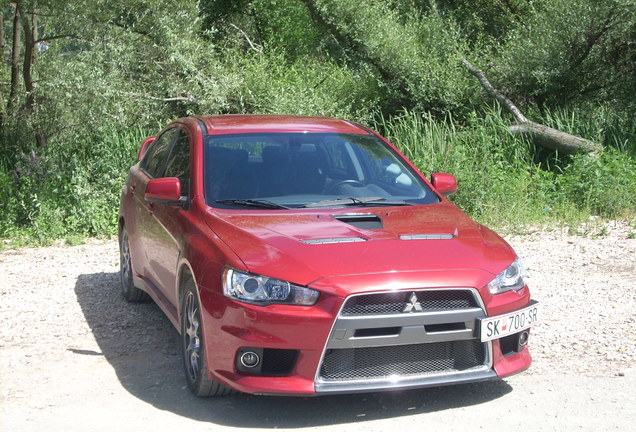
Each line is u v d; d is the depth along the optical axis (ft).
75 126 45.47
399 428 14.24
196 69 47.16
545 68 51.57
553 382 16.57
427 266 14.74
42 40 49.11
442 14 61.11
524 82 52.60
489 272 15.11
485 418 14.64
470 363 14.98
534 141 47.11
